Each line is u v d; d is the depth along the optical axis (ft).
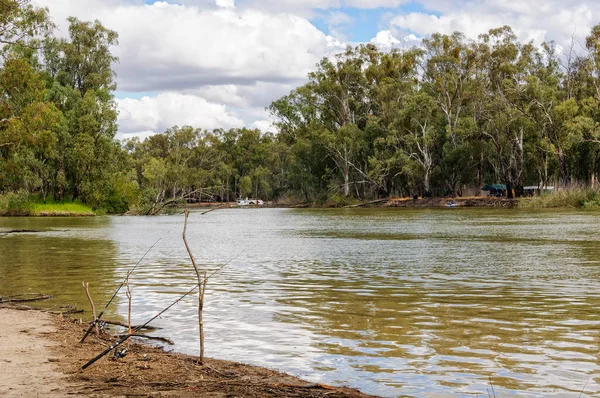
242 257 68.80
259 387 20.47
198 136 490.49
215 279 49.49
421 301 38.17
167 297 40.81
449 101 288.51
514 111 244.22
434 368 23.07
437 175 290.76
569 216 154.20
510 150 258.98
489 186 278.67
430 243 84.79
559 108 230.89
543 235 95.04
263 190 482.28
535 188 274.77
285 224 153.99
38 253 76.89
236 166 497.87
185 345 27.30
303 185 352.69
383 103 312.29
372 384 21.24
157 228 145.07
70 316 34.60
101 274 54.03
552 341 27.17
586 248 73.26
